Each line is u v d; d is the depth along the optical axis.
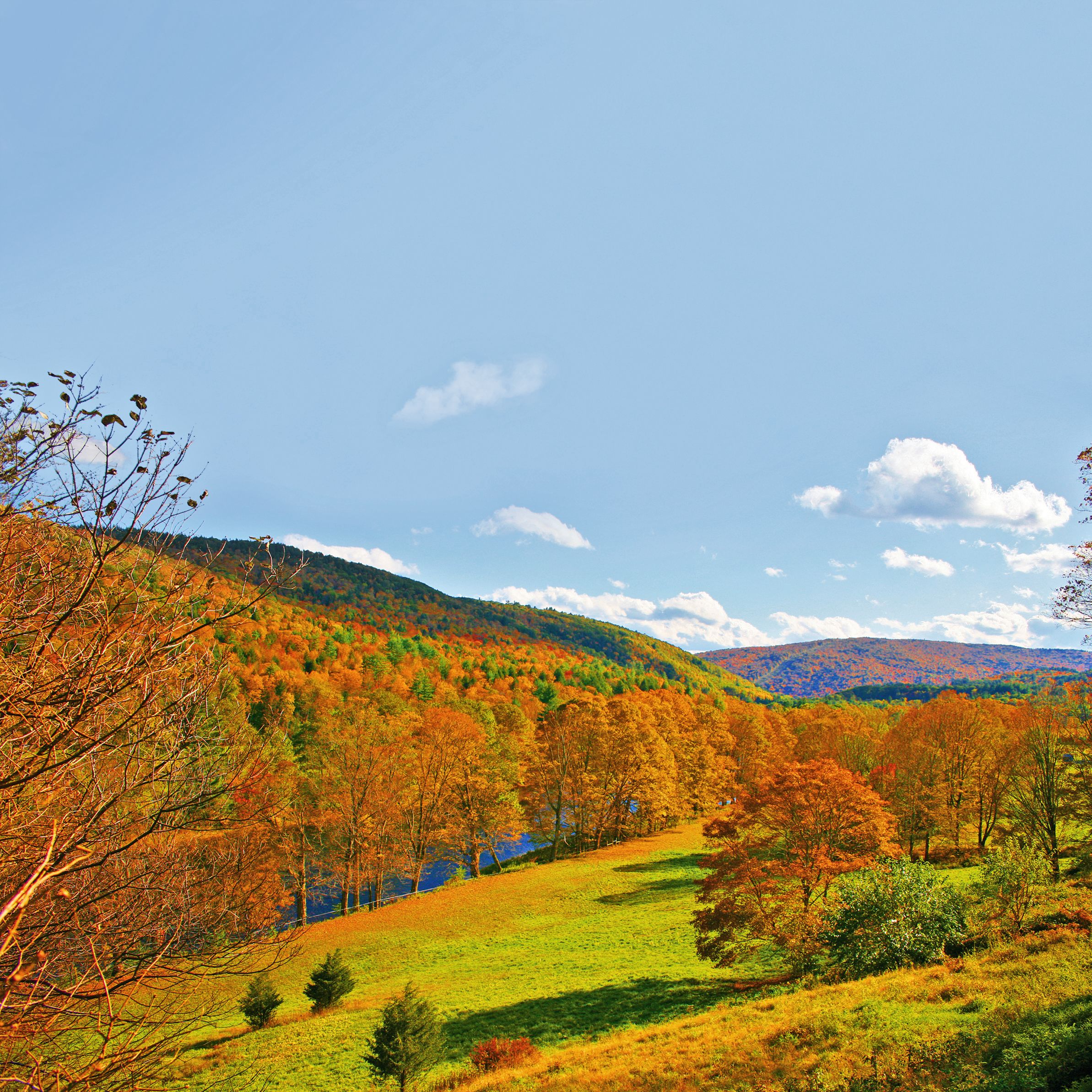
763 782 30.14
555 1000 27.17
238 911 8.02
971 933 22.62
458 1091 19.19
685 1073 15.61
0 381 4.85
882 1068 12.80
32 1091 5.63
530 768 64.56
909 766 50.81
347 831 46.88
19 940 5.48
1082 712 39.09
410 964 35.53
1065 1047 11.06
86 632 5.48
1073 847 35.78
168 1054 7.46
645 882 48.00
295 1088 20.78
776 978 26.23
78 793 5.88
